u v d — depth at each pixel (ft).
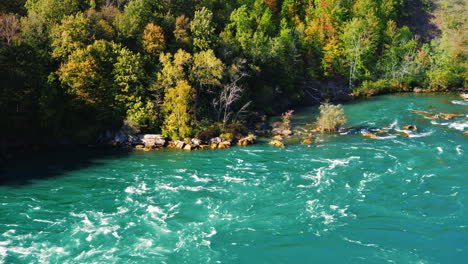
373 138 225.97
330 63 379.76
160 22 290.76
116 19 271.49
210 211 140.26
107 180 170.19
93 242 120.57
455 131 231.50
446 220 128.88
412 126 242.37
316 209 139.54
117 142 224.33
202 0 358.02
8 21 234.58
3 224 130.31
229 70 270.46
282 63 332.39
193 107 242.17
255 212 138.82
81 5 291.17
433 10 472.85
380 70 396.78
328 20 396.16
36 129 219.61
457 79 379.35
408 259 109.81
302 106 331.77
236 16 347.15
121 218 135.54
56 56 228.22
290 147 216.74
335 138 230.48
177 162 194.18
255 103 296.10
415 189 151.53
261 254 114.21
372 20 401.90
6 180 170.30
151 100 239.09
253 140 229.45
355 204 142.00
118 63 232.73
